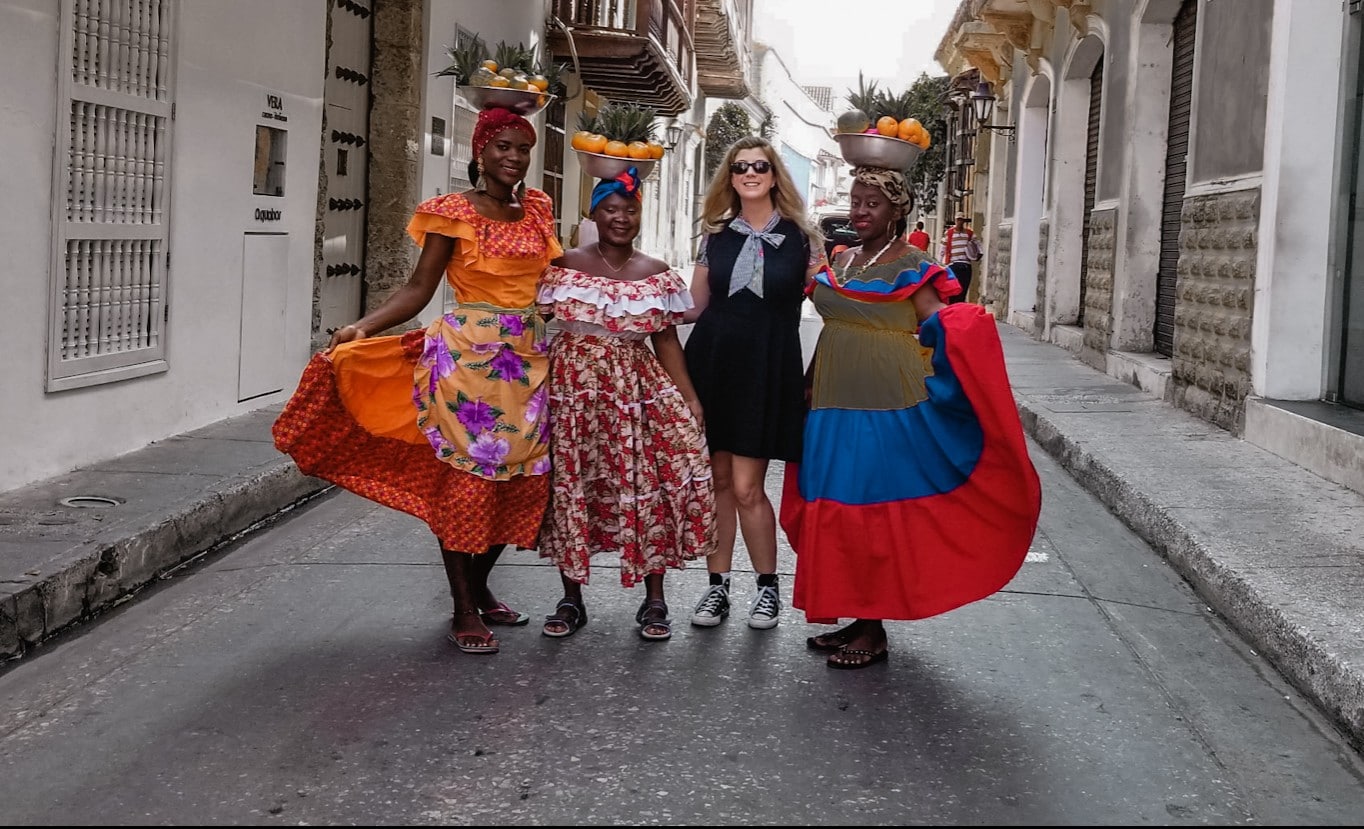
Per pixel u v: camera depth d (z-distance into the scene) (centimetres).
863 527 463
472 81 470
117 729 399
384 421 487
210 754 380
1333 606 501
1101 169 1460
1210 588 572
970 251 1764
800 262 496
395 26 1183
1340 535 622
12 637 464
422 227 468
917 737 406
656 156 489
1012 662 485
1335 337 880
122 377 725
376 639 493
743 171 491
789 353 502
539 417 479
